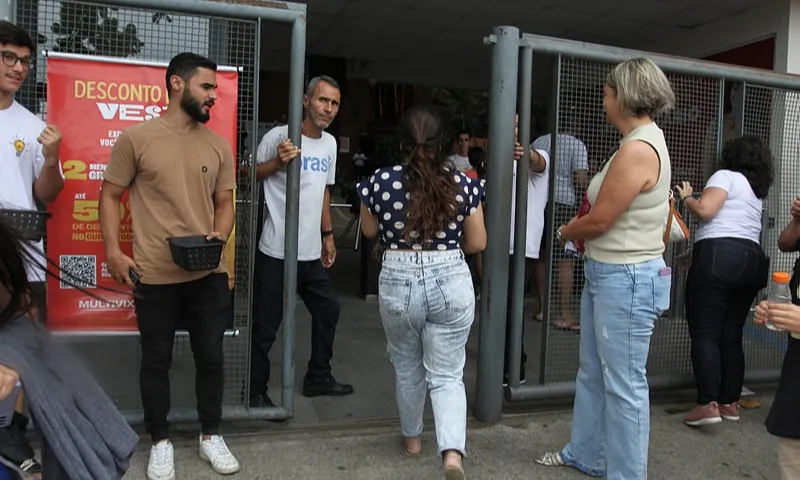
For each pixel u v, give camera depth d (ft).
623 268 8.87
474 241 9.55
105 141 9.95
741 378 12.44
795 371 7.38
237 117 10.52
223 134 10.39
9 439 4.92
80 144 9.85
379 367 15.15
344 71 34.50
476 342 17.63
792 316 6.93
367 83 44.45
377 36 29.27
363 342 17.16
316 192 12.19
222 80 10.32
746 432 12.09
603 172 9.37
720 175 12.12
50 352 5.07
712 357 11.91
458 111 44.27
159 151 9.04
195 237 8.92
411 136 9.19
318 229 12.37
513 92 11.19
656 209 8.83
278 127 11.92
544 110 29.35
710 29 24.08
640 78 8.66
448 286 9.15
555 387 12.52
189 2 9.98
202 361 9.79
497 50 11.12
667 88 8.75
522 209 11.89
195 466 9.97
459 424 9.09
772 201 14.17
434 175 8.99
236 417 11.09
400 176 9.18
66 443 4.91
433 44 30.63
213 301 9.75
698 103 13.08
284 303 11.14
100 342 12.59
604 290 9.04
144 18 10.14
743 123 13.66
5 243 4.78
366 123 45.32
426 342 9.48
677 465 10.68
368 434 11.41
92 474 5.06
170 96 9.25
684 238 10.14
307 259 12.25
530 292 23.02
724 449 11.33
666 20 24.21
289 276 11.01
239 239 11.18
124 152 9.01
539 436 11.56
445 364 9.41
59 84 9.70
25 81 9.85
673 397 14.07
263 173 11.36
